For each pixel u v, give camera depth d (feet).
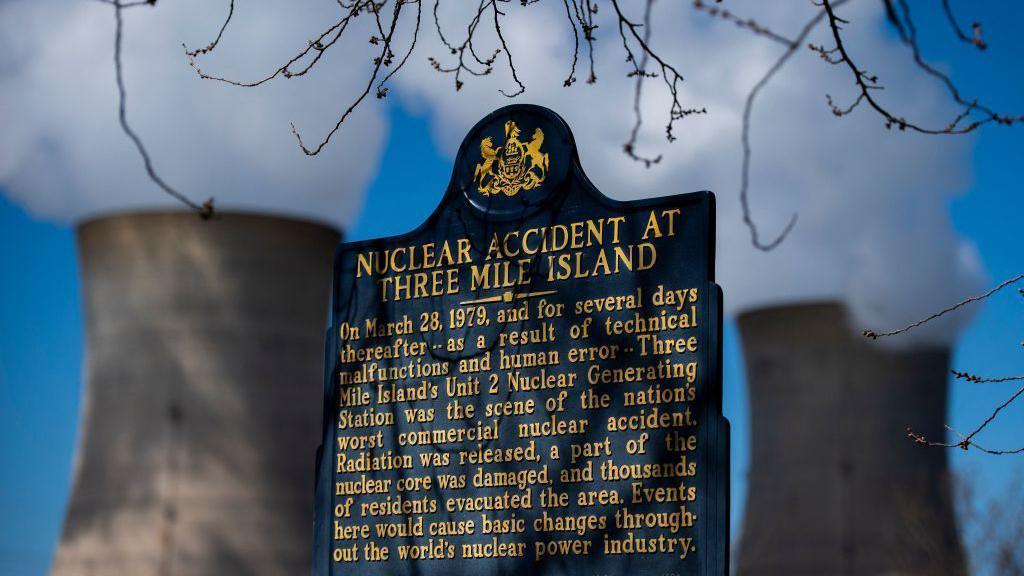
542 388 29.66
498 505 29.60
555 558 28.63
